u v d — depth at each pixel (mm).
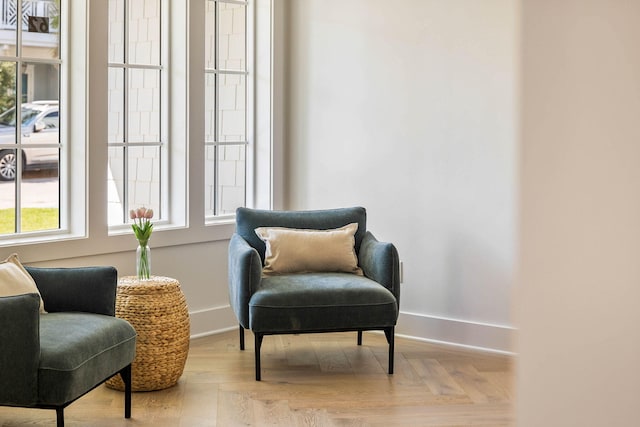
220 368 4340
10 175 4164
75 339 3035
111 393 3854
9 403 2887
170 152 4965
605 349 344
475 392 3965
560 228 353
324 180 5352
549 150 357
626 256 341
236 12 5309
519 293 367
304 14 5336
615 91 343
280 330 4047
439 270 4957
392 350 4230
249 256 4070
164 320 3842
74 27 4316
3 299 2854
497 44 4660
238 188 5406
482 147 4750
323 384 4074
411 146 5004
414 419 3551
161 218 4980
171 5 4906
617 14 342
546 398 356
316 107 5344
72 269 3521
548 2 355
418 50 4938
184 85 4875
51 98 4320
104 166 4387
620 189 342
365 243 4582
